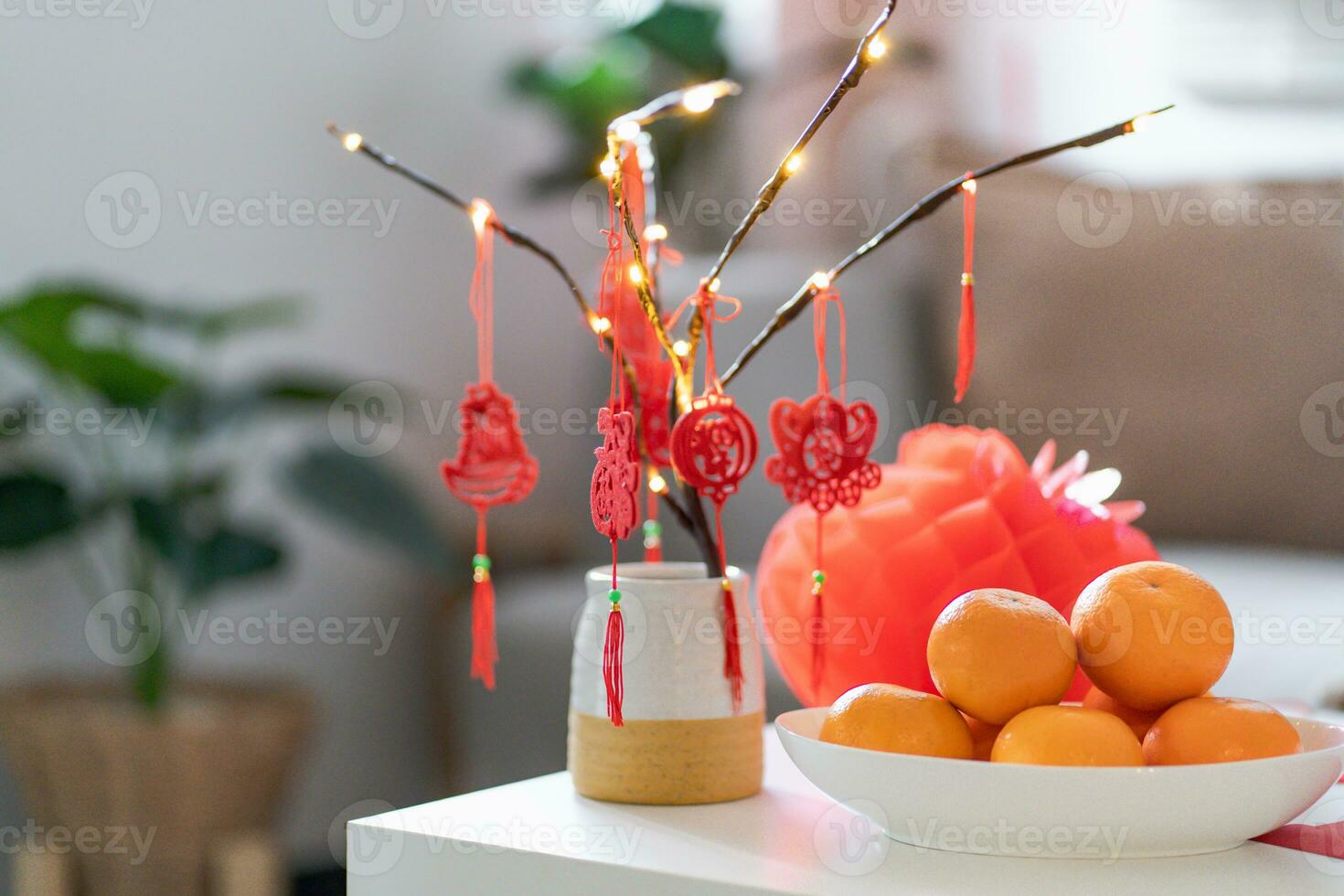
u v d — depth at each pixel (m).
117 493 1.85
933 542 0.78
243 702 1.89
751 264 2.18
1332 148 2.20
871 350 1.93
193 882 1.74
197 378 1.93
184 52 2.09
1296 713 0.97
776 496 1.93
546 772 1.87
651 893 0.60
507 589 2.14
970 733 0.65
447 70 2.52
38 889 1.70
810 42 2.57
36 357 1.73
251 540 1.89
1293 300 1.82
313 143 2.28
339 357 2.31
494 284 2.58
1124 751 0.59
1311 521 1.79
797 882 0.58
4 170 1.89
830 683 0.81
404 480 1.99
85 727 1.70
